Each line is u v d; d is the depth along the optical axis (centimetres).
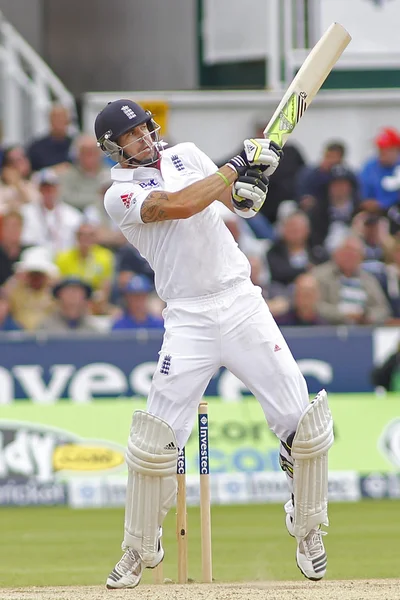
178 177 1961
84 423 3978
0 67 4862
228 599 1755
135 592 1878
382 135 4750
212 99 4859
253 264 4353
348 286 4416
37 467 3953
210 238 1928
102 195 4734
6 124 4862
